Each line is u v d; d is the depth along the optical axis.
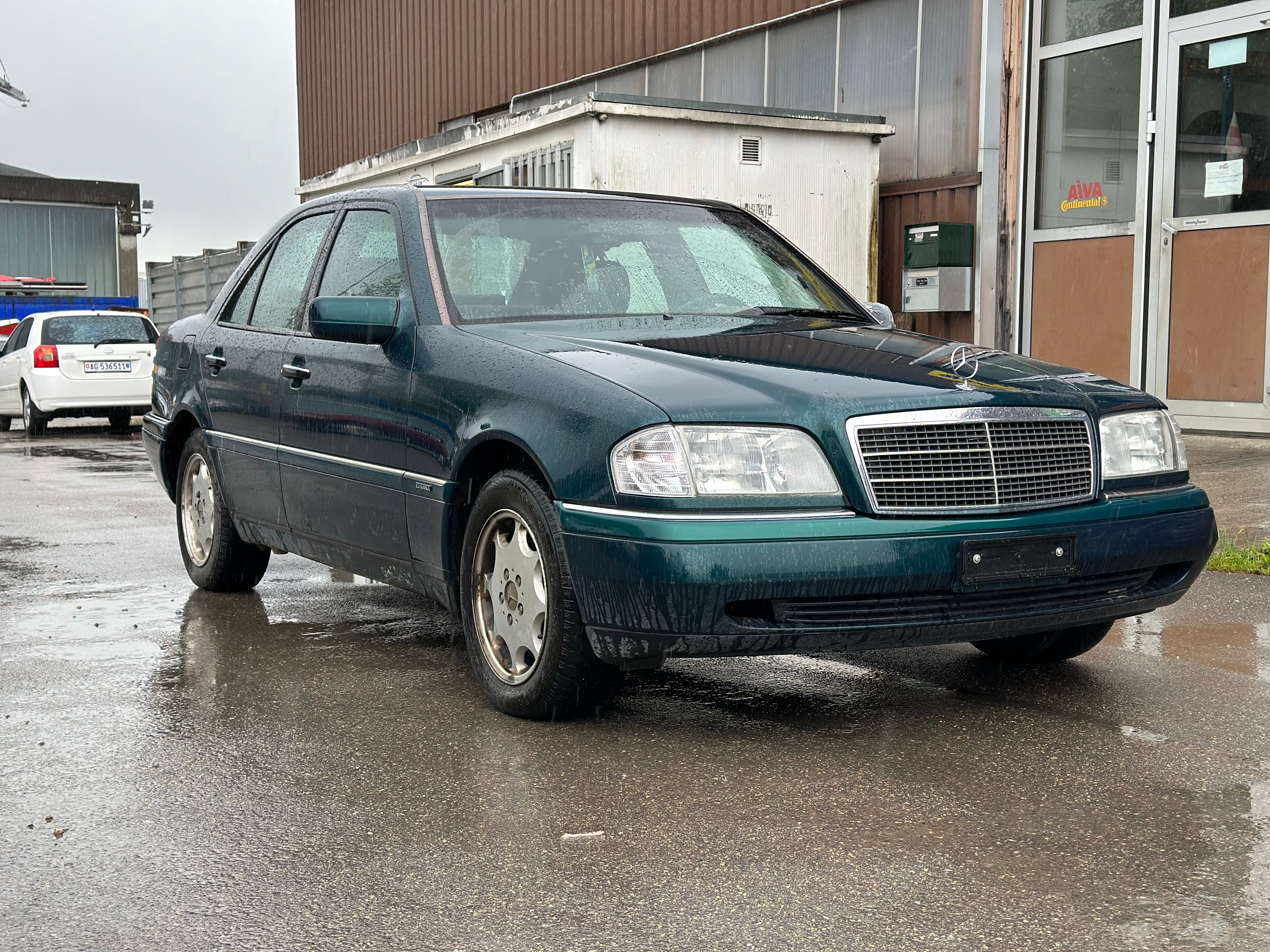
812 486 3.47
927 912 2.56
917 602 3.55
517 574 3.86
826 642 3.47
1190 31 10.25
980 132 12.27
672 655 3.48
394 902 2.64
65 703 4.13
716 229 5.13
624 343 4.00
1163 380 10.59
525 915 2.57
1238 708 3.99
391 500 4.34
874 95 13.52
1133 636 4.93
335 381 4.64
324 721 3.91
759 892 2.66
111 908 2.63
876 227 13.09
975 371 3.85
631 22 17.06
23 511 8.78
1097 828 3.00
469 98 20.64
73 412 16.16
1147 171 10.63
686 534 3.35
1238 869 2.76
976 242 12.26
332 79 24.62
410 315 4.36
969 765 3.47
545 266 4.56
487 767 3.48
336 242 5.06
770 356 3.88
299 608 5.61
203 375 5.73
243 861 2.86
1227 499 7.50
